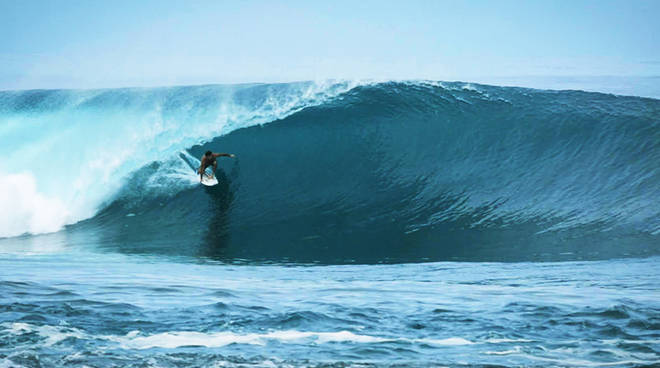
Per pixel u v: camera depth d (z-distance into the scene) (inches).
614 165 2901.1
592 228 2493.8
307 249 2420.0
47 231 2851.9
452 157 3157.0
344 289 1483.8
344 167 3176.7
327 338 983.0
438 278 1786.4
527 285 1598.2
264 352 900.0
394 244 2452.0
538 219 2645.2
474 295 1393.9
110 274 1731.1
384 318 1125.1
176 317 1106.1
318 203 2952.8
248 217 2851.9
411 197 2952.8
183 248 2484.0
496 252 2288.4
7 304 1171.3
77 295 1288.1
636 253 2171.5
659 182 2726.4
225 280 1665.8
